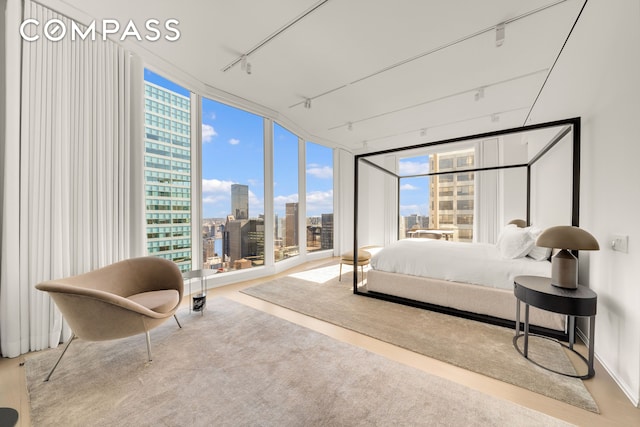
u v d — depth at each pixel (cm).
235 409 137
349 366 175
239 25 230
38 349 195
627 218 149
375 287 314
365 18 218
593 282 190
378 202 659
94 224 226
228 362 180
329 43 252
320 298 314
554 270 180
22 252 189
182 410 137
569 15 207
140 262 232
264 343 206
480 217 516
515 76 301
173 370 171
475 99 332
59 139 203
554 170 298
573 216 207
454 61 275
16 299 186
